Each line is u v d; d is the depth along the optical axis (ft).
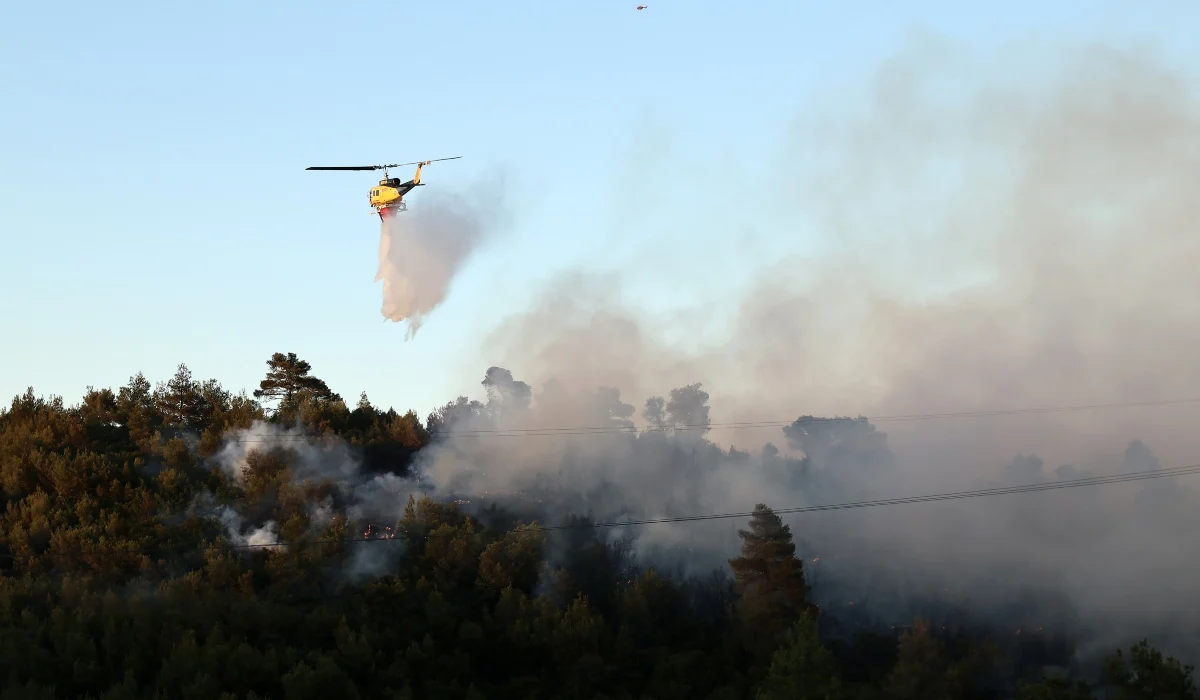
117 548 302.04
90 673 243.60
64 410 443.73
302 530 333.21
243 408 459.32
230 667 250.37
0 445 388.37
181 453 389.80
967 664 291.79
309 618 290.35
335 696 249.14
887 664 314.55
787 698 214.48
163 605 275.80
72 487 349.20
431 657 287.69
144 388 476.54
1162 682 196.03
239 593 297.12
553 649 302.04
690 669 298.97
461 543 339.98
